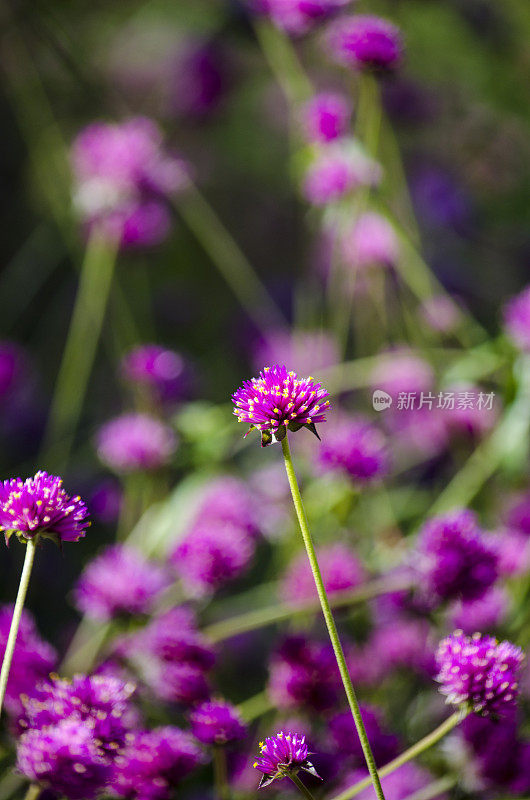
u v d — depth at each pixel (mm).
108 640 896
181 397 986
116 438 943
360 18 941
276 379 781
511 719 835
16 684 816
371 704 877
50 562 1019
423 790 844
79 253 1074
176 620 870
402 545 917
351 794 798
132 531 958
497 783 833
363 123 989
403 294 998
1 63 1139
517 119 1139
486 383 984
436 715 883
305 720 856
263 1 974
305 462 947
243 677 959
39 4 1066
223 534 884
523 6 1106
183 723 889
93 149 997
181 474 1004
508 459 932
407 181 1127
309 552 740
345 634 919
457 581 854
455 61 1122
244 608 973
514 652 794
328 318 1047
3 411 1059
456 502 941
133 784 806
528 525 929
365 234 983
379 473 915
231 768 855
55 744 780
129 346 1058
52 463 1010
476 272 1095
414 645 898
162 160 1009
